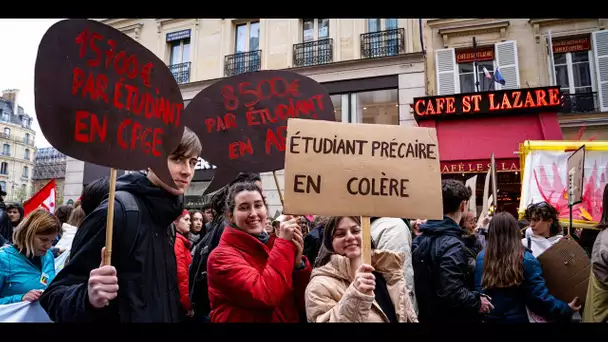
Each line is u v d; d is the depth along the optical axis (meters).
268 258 1.96
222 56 12.45
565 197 4.95
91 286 1.30
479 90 10.57
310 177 1.72
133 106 1.64
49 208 5.21
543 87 8.81
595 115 9.68
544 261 2.63
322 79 11.19
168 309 1.71
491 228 2.47
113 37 1.60
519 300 2.38
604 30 9.81
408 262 2.37
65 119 1.42
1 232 4.63
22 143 67.06
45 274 2.69
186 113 2.62
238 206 2.07
